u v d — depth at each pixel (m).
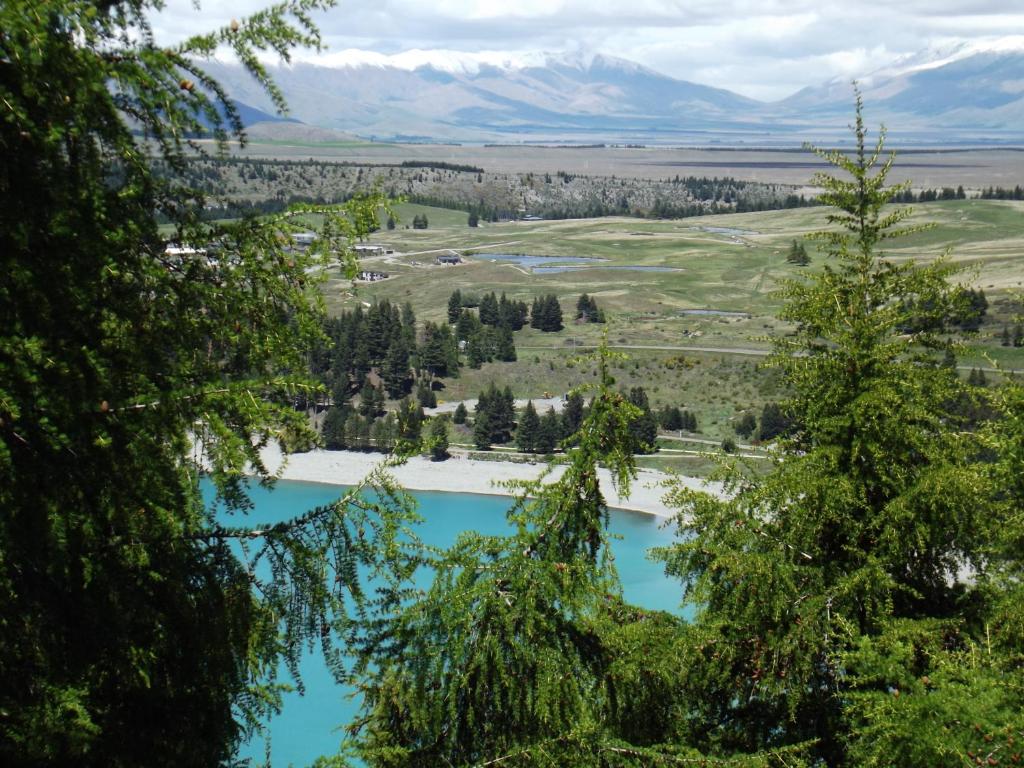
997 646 14.83
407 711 11.32
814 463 16.42
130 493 7.63
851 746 13.27
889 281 17.97
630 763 10.88
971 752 10.87
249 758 9.54
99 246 7.38
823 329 17.52
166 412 7.73
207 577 8.51
